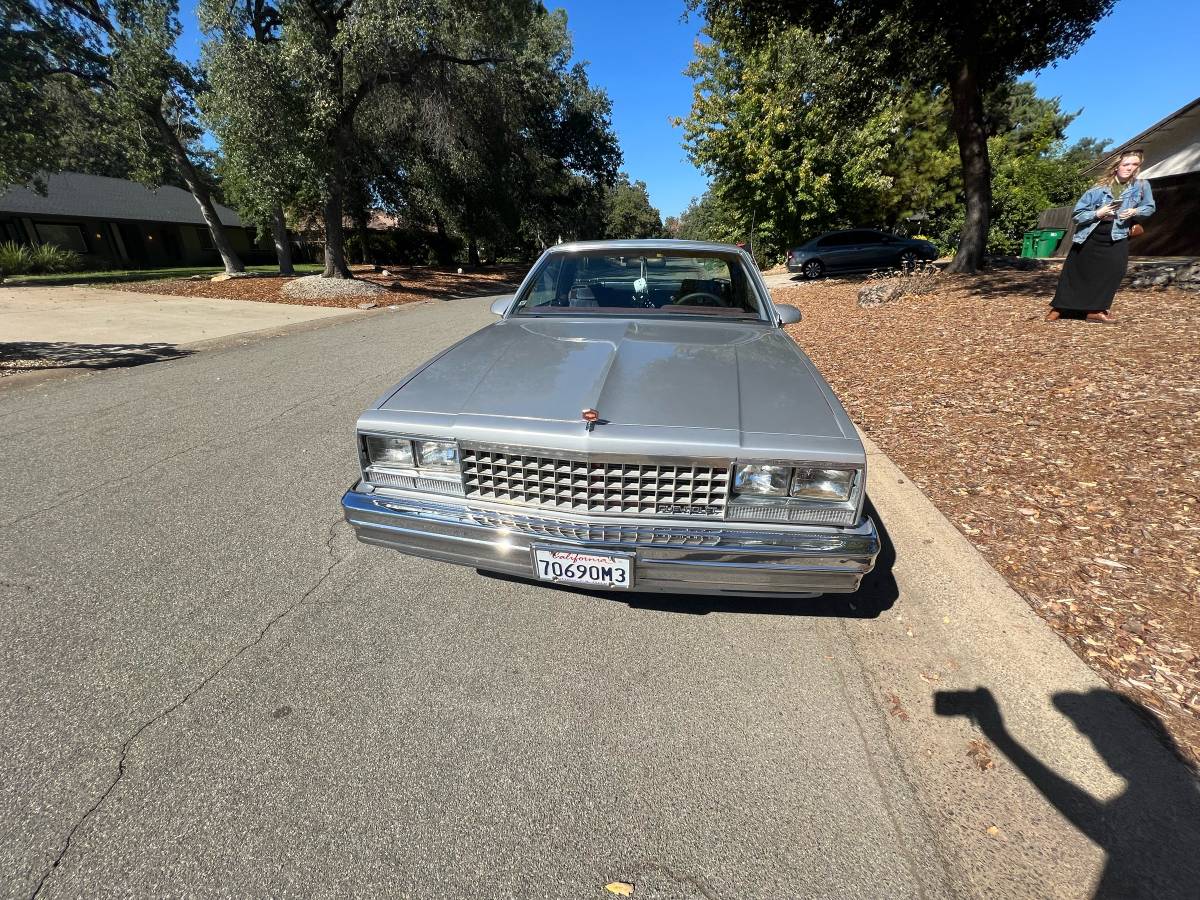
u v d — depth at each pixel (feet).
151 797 5.51
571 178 124.67
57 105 60.03
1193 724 6.01
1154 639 7.03
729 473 6.41
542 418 6.83
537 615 8.22
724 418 6.79
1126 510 9.45
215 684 6.91
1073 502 9.90
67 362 24.85
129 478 12.64
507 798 5.54
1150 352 16.02
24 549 9.77
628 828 5.26
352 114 53.21
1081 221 19.70
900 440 13.37
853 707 6.56
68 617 8.03
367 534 7.50
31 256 75.05
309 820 5.32
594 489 6.70
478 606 8.41
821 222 67.36
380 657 7.38
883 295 33.50
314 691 6.82
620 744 6.13
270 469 13.12
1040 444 12.01
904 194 71.51
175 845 5.08
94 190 100.12
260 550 9.79
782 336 9.86
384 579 9.04
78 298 49.08
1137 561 8.32
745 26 38.47
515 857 5.01
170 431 15.74
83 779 5.67
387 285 64.80
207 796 5.53
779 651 7.47
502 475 6.89
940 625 7.68
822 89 42.55
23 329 33.78
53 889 4.70
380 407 7.40
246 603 8.41
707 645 7.61
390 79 54.39
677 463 6.42
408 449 7.19
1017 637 7.29
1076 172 75.36
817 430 6.61
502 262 141.69
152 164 61.26
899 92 40.27
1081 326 19.86
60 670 7.07
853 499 6.41
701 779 5.73
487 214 90.68
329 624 7.98
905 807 5.41
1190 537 8.61
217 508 11.28
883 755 5.95
